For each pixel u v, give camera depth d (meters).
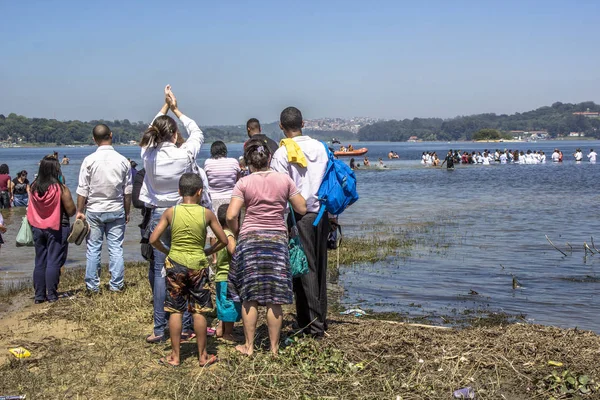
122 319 6.96
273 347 5.59
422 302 8.34
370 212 20.55
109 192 8.01
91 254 8.13
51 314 7.24
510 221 17.59
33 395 4.76
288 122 5.94
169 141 6.19
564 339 5.93
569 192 27.61
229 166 8.47
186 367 5.40
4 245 13.35
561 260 11.46
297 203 5.54
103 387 4.99
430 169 49.94
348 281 9.68
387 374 5.12
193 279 5.37
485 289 9.13
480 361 5.39
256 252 5.43
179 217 5.36
